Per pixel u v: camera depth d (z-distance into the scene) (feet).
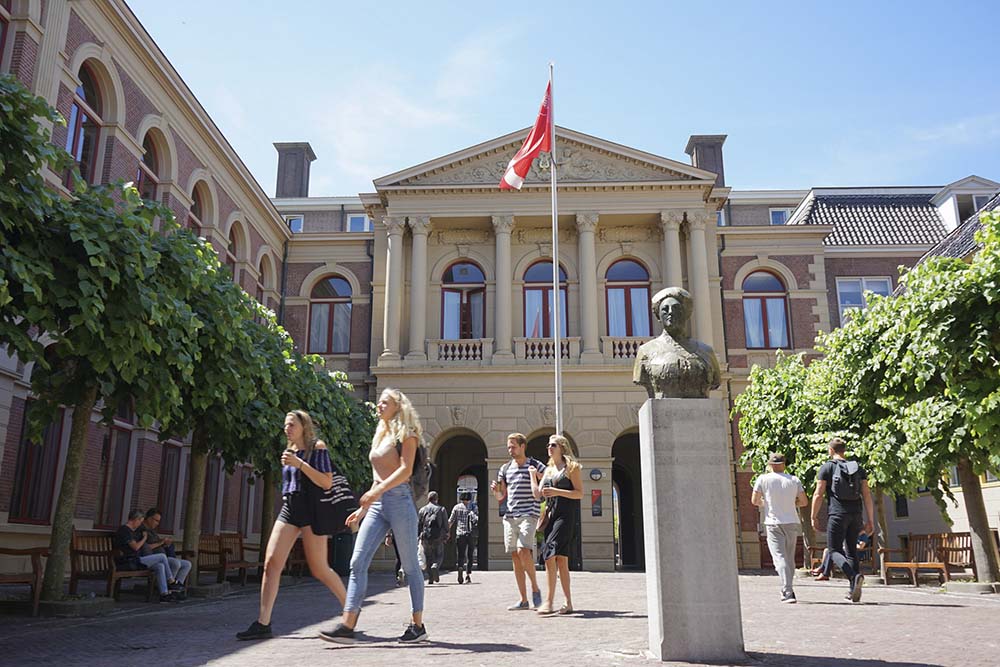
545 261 89.20
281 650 19.04
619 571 77.10
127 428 57.52
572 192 87.20
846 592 39.40
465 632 22.41
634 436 98.63
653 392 18.65
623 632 22.12
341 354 89.92
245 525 80.18
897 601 33.09
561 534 27.45
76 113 51.70
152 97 60.13
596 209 86.89
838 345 49.98
